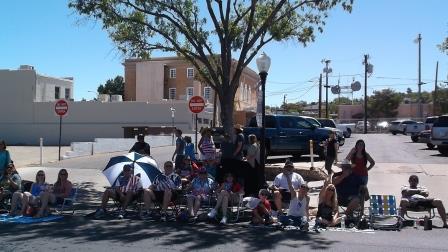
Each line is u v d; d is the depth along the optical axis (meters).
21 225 9.93
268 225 9.95
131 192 10.92
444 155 23.72
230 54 14.94
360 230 9.53
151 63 54.72
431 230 9.55
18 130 44.22
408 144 32.56
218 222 10.25
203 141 14.70
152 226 9.86
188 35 15.00
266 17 15.95
